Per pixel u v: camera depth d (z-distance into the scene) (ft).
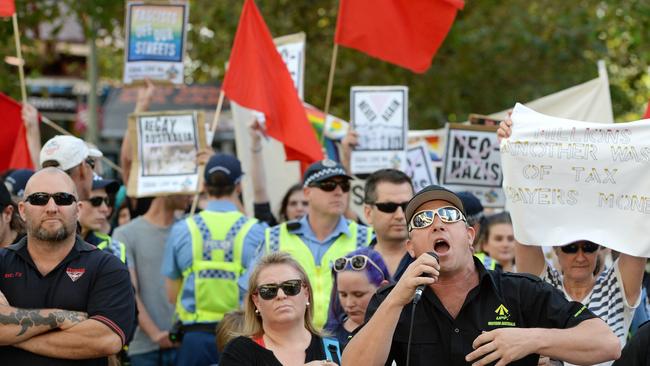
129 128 44.14
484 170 45.24
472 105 93.04
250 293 26.91
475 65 91.91
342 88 91.15
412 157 47.73
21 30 74.69
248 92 43.27
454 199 24.11
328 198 36.88
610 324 29.43
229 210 40.27
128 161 47.32
